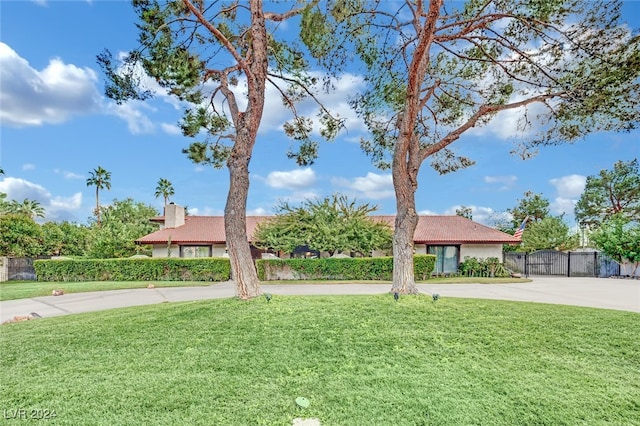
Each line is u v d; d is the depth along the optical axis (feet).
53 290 46.32
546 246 91.20
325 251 67.00
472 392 11.78
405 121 27.94
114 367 14.16
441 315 21.02
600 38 24.67
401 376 13.10
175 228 78.48
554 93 27.58
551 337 17.66
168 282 59.00
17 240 73.72
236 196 26.23
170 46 28.60
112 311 26.37
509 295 38.86
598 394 11.75
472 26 28.68
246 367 13.94
